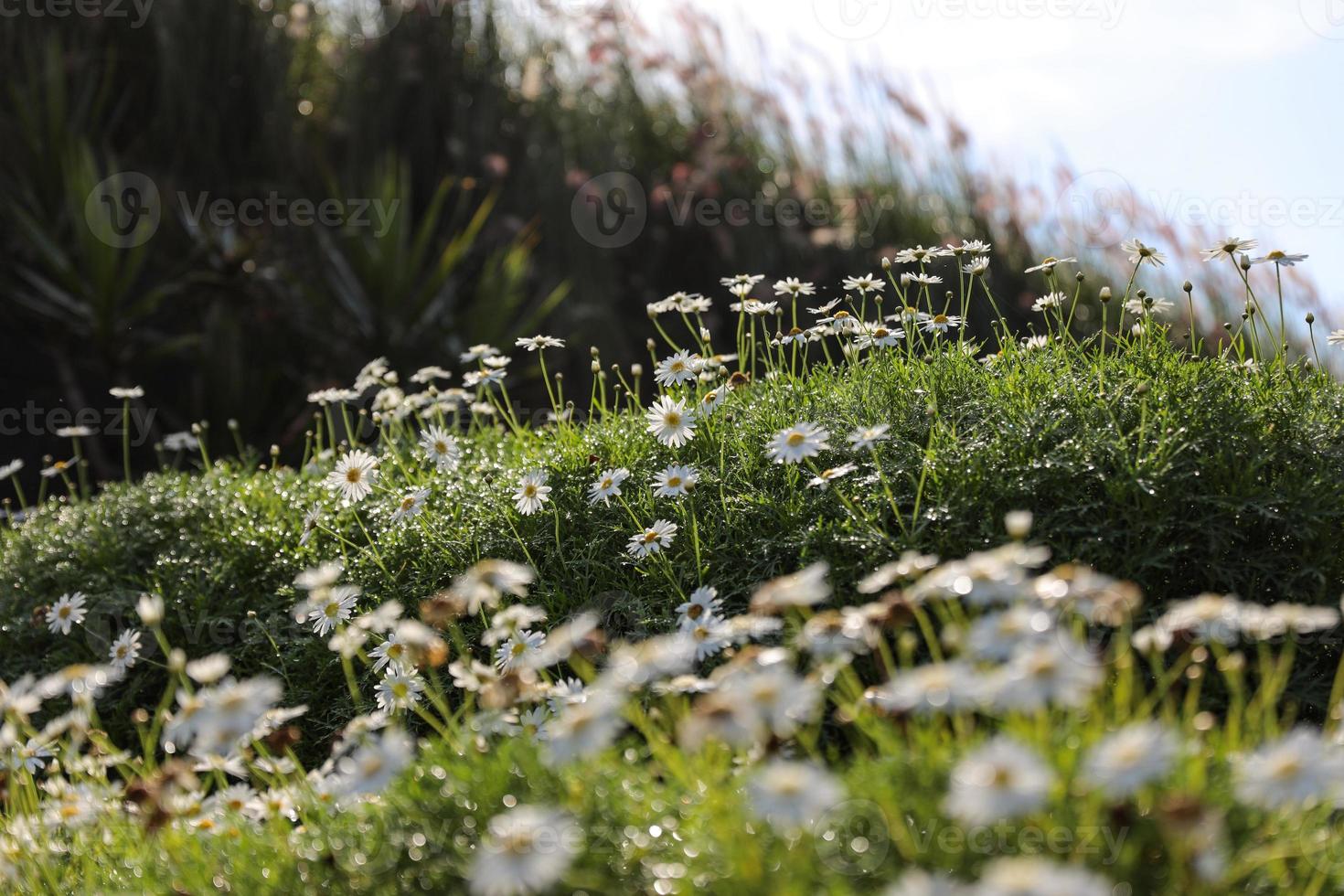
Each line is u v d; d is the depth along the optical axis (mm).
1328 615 1594
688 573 2598
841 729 2068
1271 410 2539
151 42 7551
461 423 5020
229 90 7660
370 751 1560
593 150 8336
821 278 7461
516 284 7000
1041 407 2617
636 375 3355
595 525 2863
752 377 3316
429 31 8258
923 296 6395
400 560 3035
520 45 8836
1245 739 1645
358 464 2971
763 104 8242
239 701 1602
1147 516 2354
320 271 7270
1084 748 1455
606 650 2490
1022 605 1427
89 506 3951
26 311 6605
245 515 3553
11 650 3396
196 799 1997
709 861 1464
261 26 7898
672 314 7758
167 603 3256
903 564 1800
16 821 2074
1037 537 2355
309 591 3086
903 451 2646
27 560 3674
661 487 2721
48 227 6676
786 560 2531
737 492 2744
